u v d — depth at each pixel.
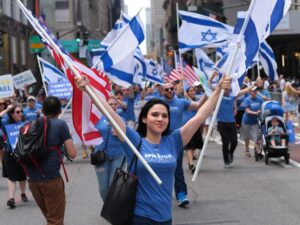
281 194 9.01
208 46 12.50
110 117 4.26
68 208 8.55
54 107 5.99
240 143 16.50
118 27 13.70
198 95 15.55
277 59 46.69
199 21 12.30
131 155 4.27
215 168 11.95
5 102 10.98
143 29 9.27
